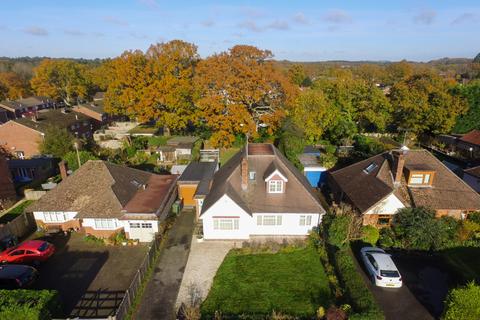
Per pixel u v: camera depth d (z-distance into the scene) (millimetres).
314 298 23016
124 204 31469
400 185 31922
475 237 29422
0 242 29031
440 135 65875
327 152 54938
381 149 48906
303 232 31266
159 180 38781
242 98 53094
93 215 30312
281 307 22172
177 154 55656
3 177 38844
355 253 28188
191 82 60625
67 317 21391
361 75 143000
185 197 38312
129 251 29344
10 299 19078
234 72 52781
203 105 54188
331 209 33156
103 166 35219
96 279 25438
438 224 27938
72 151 50812
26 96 120625
